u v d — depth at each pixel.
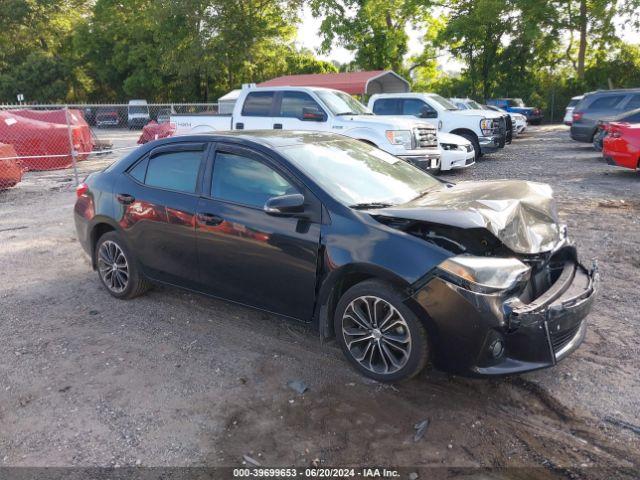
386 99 16.06
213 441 3.08
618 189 10.02
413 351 3.37
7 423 3.31
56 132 14.27
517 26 35.72
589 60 39.72
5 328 4.63
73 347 4.26
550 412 3.28
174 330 4.52
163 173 4.69
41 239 7.51
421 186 4.43
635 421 3.15
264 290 4.03
